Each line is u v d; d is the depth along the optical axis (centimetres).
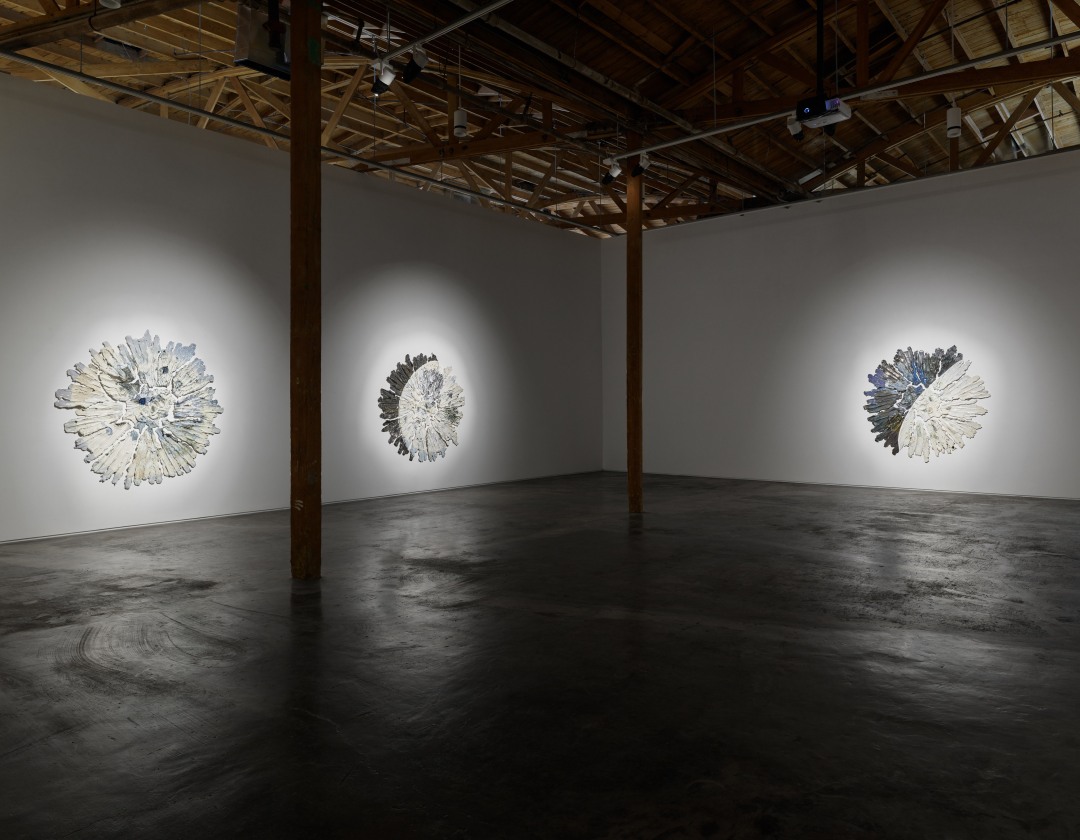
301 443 579
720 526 809
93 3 660
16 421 726
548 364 1309
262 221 920
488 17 711
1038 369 1012
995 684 366
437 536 757
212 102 1018
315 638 439
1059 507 930
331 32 727
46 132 741
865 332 1151
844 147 1248
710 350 1302
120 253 795
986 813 252
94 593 539
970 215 1059
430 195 1112
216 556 664
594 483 1215
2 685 369
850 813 253
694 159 1089
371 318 1031
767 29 890
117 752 299
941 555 656
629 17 819
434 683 371
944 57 1029
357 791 269
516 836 240
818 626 459
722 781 275
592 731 317
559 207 1612
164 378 830
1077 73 762
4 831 244
